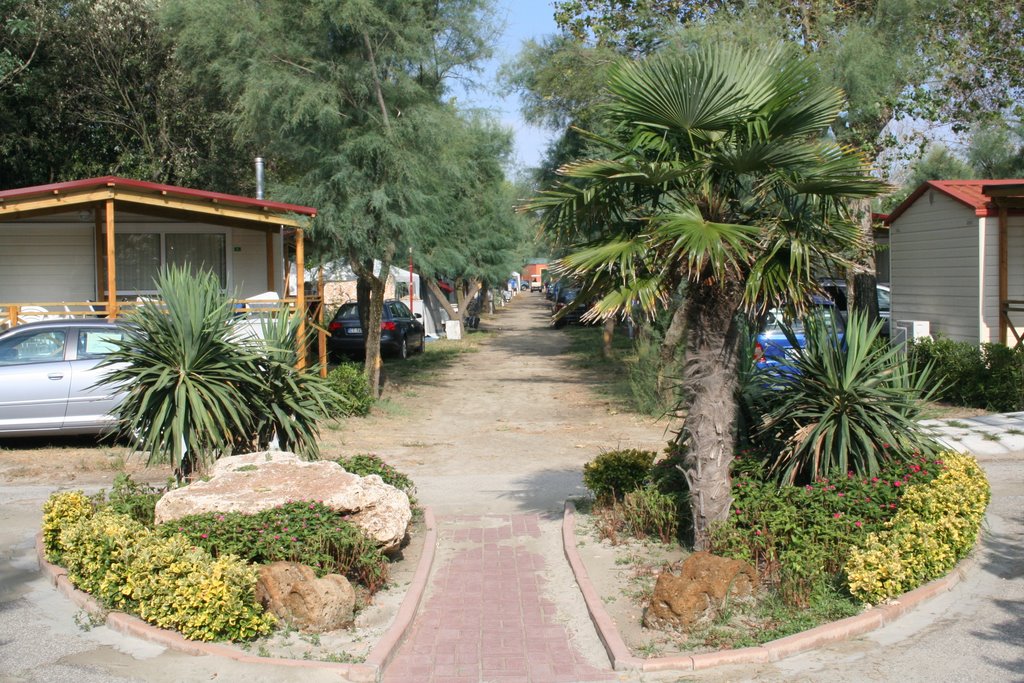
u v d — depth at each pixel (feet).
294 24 53.01
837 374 25.21
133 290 56.75
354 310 79.92
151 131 81.66
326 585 19.53
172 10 56.70
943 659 17.62
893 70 51.39
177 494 23.21
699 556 20.30
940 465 25.09
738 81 22.11
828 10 52.08
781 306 22.07
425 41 54.44
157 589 19.15
